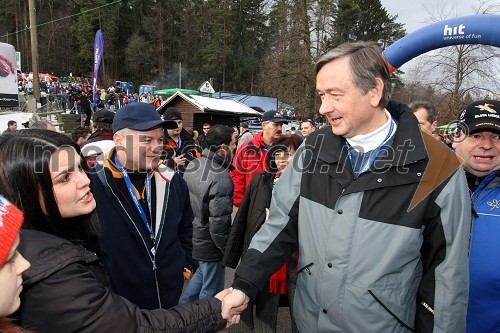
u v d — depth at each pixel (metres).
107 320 1.14
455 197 1.41
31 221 1.23
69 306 1.09
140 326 1.21
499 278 1.75
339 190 1.52
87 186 1.37
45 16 51.31
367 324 1.44
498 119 1.79
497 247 1.77
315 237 1.55
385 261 1.41
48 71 50.97
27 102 16.69
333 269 1.49
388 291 1.43
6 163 1.20
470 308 1.82
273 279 2.51
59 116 16.52
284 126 13.47
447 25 2.40
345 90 1.41
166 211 2.07
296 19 22.59
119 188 1.93
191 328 1.34
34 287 1.07
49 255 1.11
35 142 1.24
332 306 1.50
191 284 3.49
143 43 49.56
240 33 44.16
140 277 1.93
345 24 29.53
